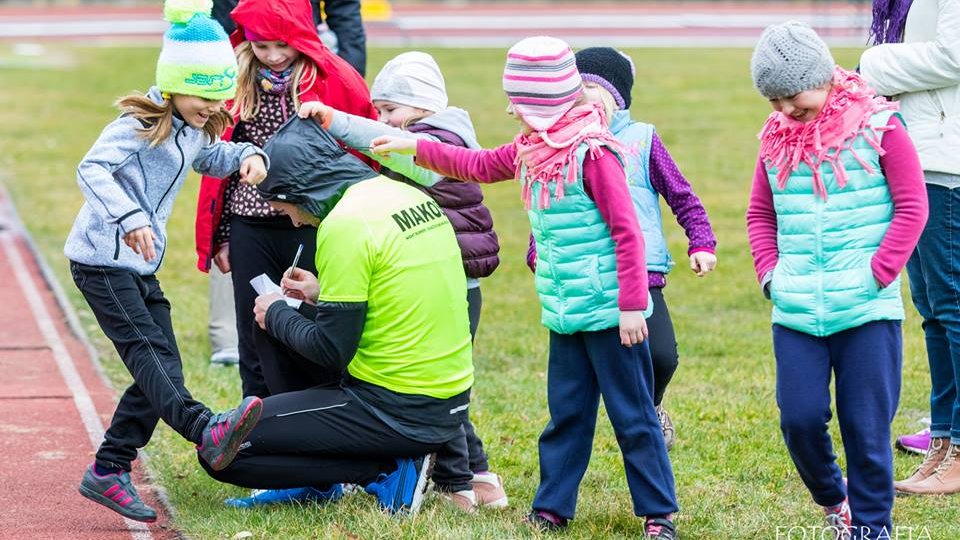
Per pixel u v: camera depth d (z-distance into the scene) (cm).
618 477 906
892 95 875
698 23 5362
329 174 787
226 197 916
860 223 712
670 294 1532
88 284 777
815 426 723
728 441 987
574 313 750
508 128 2780
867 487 727
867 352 717
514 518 812
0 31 5222
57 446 972
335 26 1132
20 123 2950
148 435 806
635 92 3316
